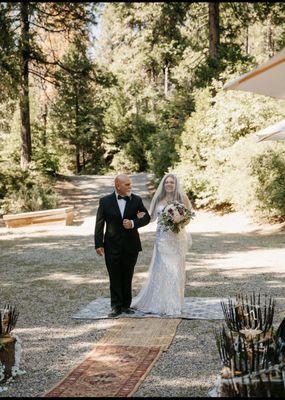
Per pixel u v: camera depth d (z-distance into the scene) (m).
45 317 6.39
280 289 7.52
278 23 22.55
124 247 6.38
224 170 17.48
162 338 5.35
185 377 4.26
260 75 3.12
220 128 18.05
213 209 18.44
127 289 6.47
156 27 26.12
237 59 21.09
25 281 8.62
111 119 38.84
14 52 19.88
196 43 26.89
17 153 26.19
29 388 4.12
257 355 3.45
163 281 6.45
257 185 14.80
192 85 26.23
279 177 14.53
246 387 3.01
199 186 18.59
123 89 37.59
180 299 6.45
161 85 40.06
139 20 27.11
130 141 38.22
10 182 20.69
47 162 26.58
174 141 22.14
